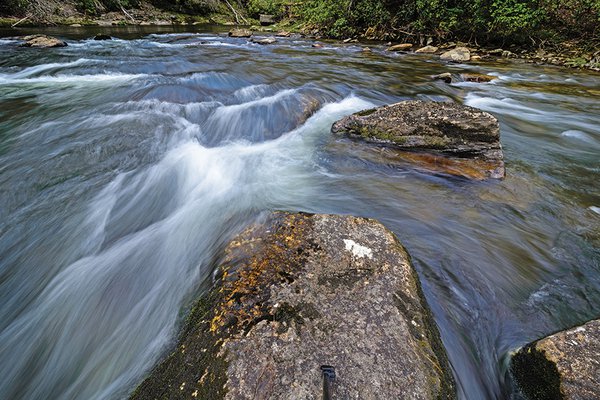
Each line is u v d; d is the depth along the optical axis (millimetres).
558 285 2928
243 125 6004
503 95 8695
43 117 5527
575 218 3770
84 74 8352
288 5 30547
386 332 1952
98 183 4043
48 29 18484
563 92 9000
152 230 3535
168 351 2117
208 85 7656
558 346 1975
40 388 2230
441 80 9641
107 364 2271
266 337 1885
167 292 2686
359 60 12492
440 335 2338
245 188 4391
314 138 5730
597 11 13172
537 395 1962
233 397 1613
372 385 1680
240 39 17875
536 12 13453
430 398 1662
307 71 9961
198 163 4824
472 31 15539
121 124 5375
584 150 5707
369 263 2486
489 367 2314
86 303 2744
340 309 2088
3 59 9633
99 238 3393
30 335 2535
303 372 1716
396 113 5266
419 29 16562
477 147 4602
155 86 7207
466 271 3055
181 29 23094
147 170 4422
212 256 2924
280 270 2396
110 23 23031
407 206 4012
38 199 3672
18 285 2885
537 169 4902
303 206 3992
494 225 3666
